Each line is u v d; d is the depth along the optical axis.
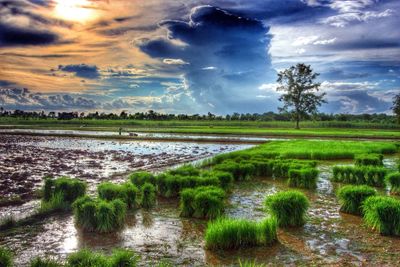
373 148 33.50
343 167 18.72
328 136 59.34
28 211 12.29
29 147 39.34
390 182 15.94
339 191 12.84
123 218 11.20
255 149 32.69
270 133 64.62
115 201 10.94
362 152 29.16
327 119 140.62
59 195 12.77
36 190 15.55
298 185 17.33
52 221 11.20
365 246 9.16
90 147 40.72
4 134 63.88
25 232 10.15
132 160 28.42
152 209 12.87
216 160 25.91
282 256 8.50
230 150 38.66
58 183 13.13
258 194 15.55
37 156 30.34
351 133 64.12
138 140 53.06
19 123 113.69
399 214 9.94
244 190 16.47
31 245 9.14
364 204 11.38
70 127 92.00
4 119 132.12
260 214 12.18
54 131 74.69
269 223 9.43
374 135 58.81
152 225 10.91
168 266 7.84
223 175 15.81
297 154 28.83
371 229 10.55
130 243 9.34
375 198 10.92
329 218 11.73
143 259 8.27
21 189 16.05
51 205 12.31
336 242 9.47
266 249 8.95
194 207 11.89
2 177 19.41
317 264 8.02
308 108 89.62
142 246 9.12
